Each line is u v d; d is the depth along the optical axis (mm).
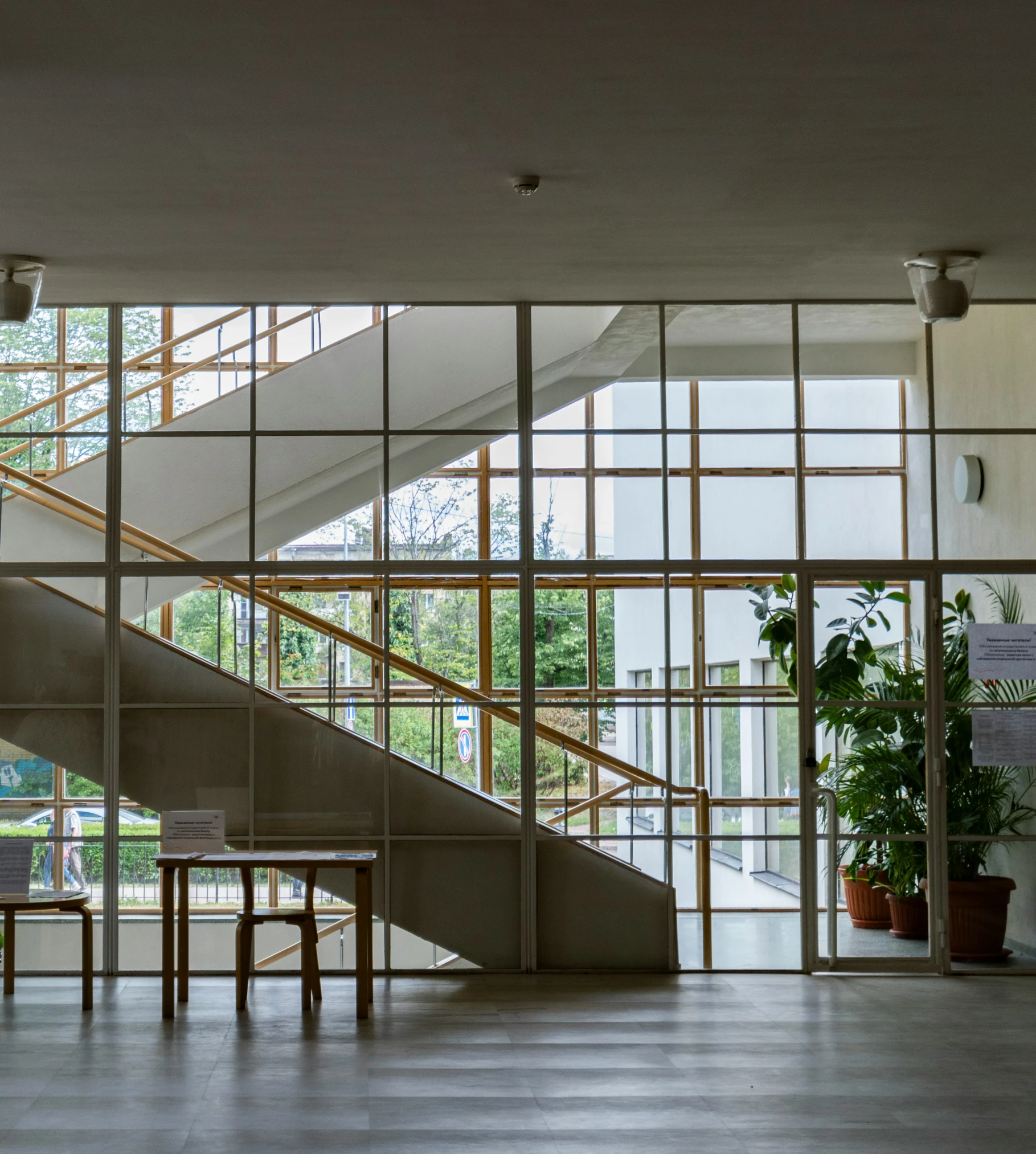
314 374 7531
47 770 7336
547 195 5703
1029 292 7398
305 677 7410
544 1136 4453
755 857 7449
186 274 6883
